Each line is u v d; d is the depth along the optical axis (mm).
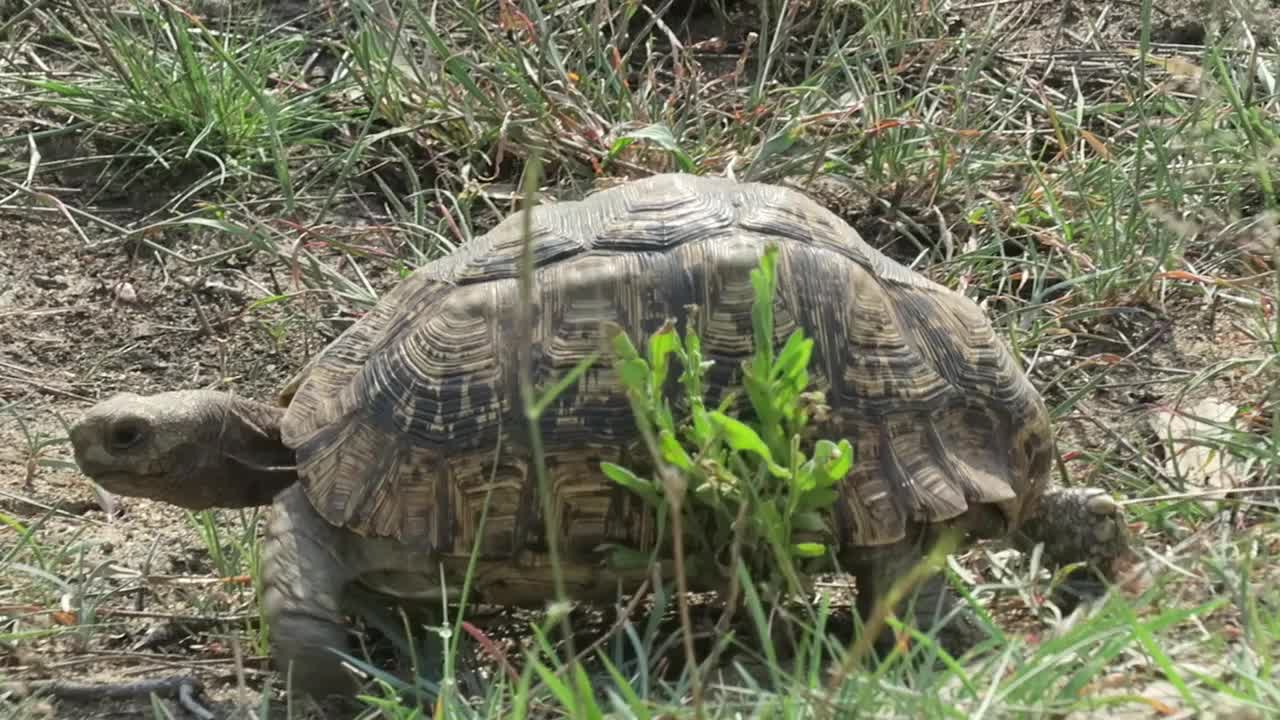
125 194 5535
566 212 3422
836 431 3148
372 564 3203
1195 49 5715
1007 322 4680
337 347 3404
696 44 5867
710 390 3137
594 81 5609
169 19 5723
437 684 3189
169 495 3520
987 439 3279
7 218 5418
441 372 3211
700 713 2336
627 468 3117
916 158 5195
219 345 4922
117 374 4828
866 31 5523
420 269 3502
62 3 6148
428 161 5496
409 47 5809
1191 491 3848
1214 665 2816
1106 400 4449
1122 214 4988
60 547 4020
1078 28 5938
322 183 5496
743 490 2965
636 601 3016
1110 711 2666
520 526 3133
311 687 3191
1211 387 4418
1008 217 5027
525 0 5887
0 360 4848
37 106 5797
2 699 3293
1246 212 5035
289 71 5859
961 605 3094
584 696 2453
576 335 3186
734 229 3283
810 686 2674
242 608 3771
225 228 4945
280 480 3592
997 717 2590
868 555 3166
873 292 3289
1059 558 3500
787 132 5016
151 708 3289
